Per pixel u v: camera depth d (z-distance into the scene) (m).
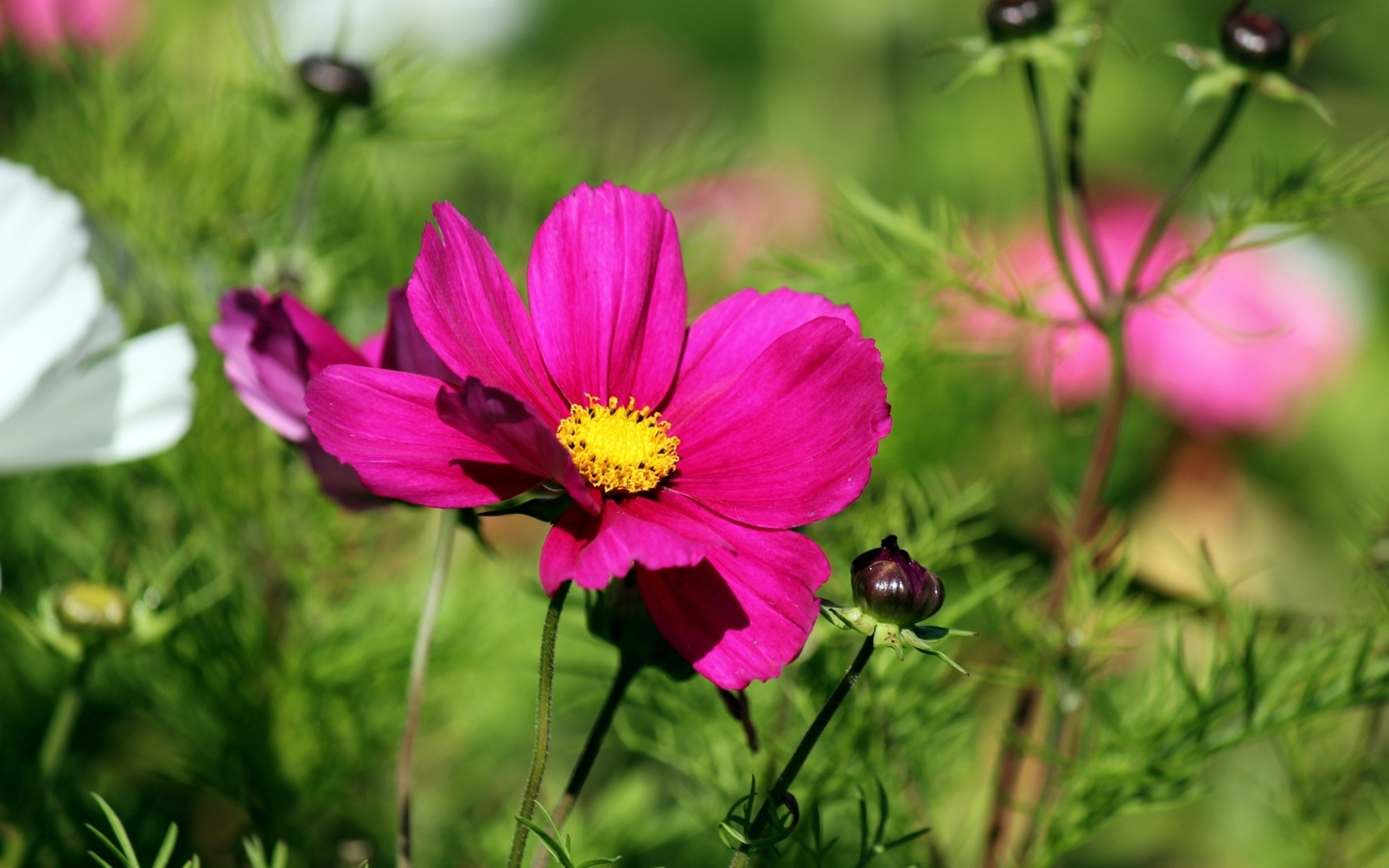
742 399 0.53
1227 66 0.59
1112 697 0.63
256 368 0.55
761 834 0.53
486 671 0.66
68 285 0.56
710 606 0.51
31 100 0.71
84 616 0.57
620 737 0.61
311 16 0.74
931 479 0.69
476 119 0.69
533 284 0.53
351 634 0.64
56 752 0.58
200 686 0.63
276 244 0.65
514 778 0.68
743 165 0.76
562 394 0.53
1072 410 0.75
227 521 0.65
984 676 0.60
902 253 0.63
